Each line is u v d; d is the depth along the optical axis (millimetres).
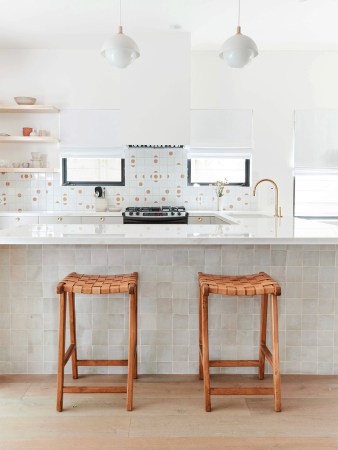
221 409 2391
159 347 2828
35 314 2805
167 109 4988
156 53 4930
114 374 2848
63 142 5457
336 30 4734
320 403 2463
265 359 2822
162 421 2268
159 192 5586
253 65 5469
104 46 3113
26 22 4488
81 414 2336
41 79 5402
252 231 2801
